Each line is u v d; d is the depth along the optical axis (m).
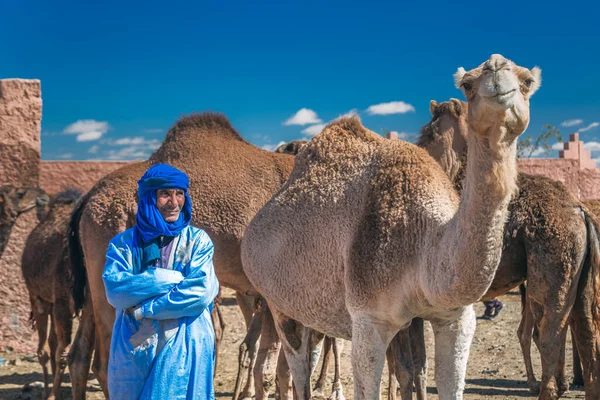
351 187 4.84
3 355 10.26
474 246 3.59
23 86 10.35
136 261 3.85
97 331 6.57
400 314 4.33
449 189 4.55
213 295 3.88
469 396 7.64
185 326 3.81
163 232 3.85
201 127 7.37
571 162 23.53
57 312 7.45
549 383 6.07
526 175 6.60
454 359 4.33
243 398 7.48
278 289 5.29
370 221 4.50
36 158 10.39
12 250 10.52
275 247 5.31
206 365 3.83
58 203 8.73
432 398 7.49
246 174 7.13
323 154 5.21
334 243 4.82
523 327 7.75
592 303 6.21
